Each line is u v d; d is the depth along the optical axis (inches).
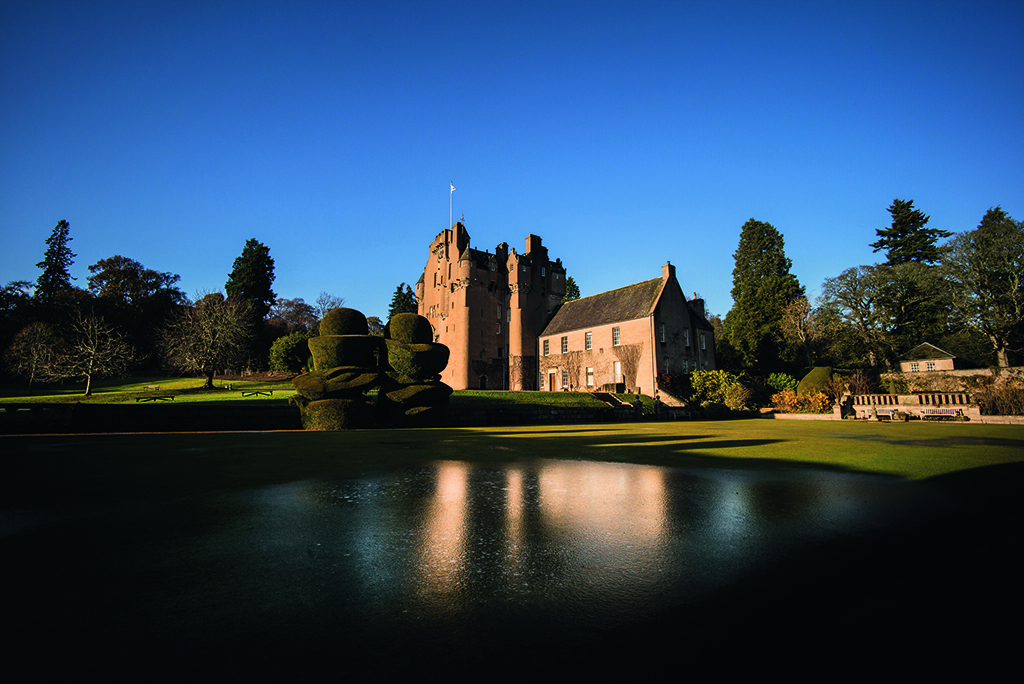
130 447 454.9
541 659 103.4
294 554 165.6
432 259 2225.6
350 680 94.3
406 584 142.6
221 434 621.3
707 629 117.3
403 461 381.4
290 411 794.8
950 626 119.3
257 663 100.0
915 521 211.6
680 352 1637.6
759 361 2075.5
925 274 1592.0
